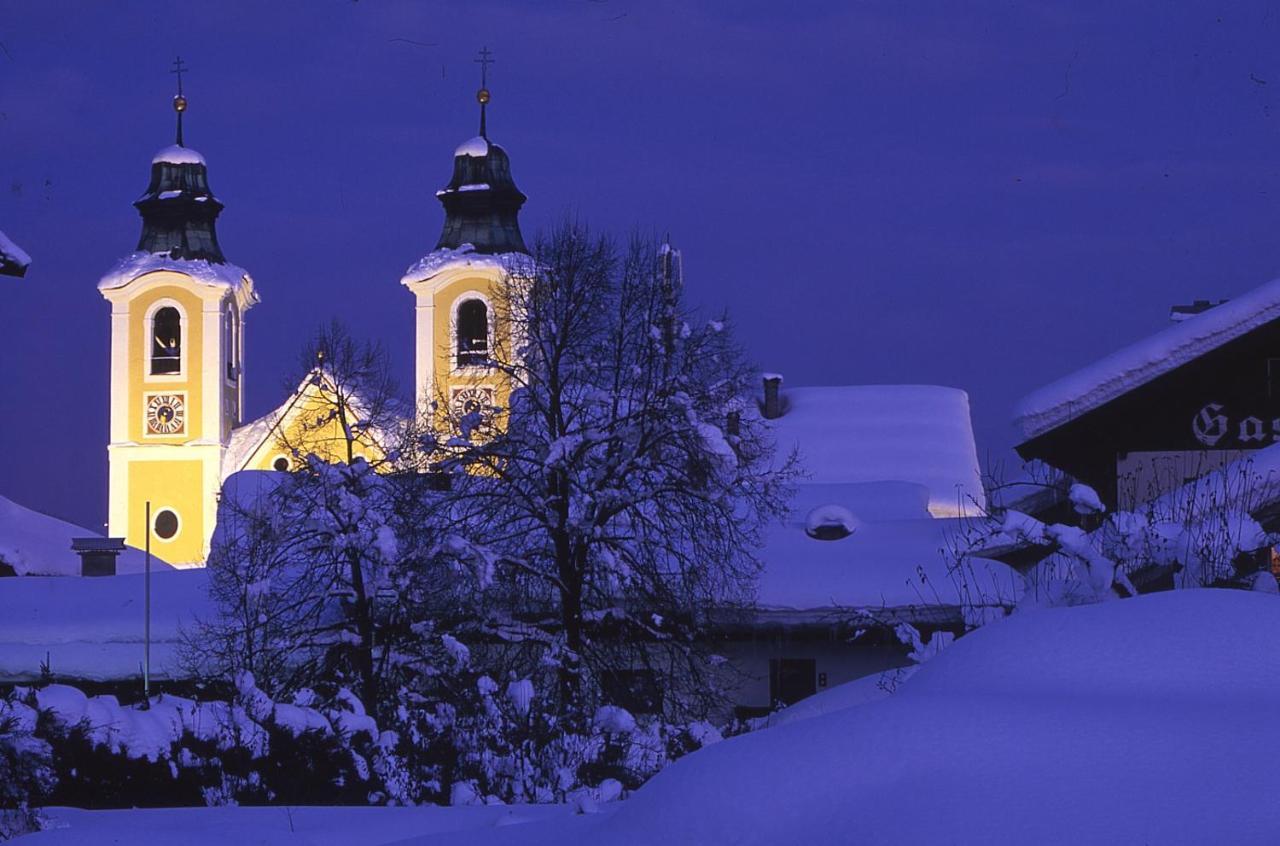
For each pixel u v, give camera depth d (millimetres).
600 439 38906
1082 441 34094
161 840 12555
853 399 65688
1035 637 10531
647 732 22781
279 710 20234
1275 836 8188
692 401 39688
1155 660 10086
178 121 111375
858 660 38469
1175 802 8523
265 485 55719
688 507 39094
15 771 17000
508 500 38812
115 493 105875
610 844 9992
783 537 42344
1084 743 9078
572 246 41062
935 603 35906
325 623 39562
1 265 31141
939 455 63188
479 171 99750
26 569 60406
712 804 9656
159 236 108250
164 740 19172
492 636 37781
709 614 38281
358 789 20312
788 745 9852
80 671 41125
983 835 8555
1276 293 32844
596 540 38094
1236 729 9031
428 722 22000
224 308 107438
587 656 36844
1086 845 8359
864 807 9109
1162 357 33219
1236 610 10391
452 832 12172
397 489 40000
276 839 12961
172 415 106250
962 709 9594
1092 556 19734
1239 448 33312
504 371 40938
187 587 45344
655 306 41062
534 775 20953
